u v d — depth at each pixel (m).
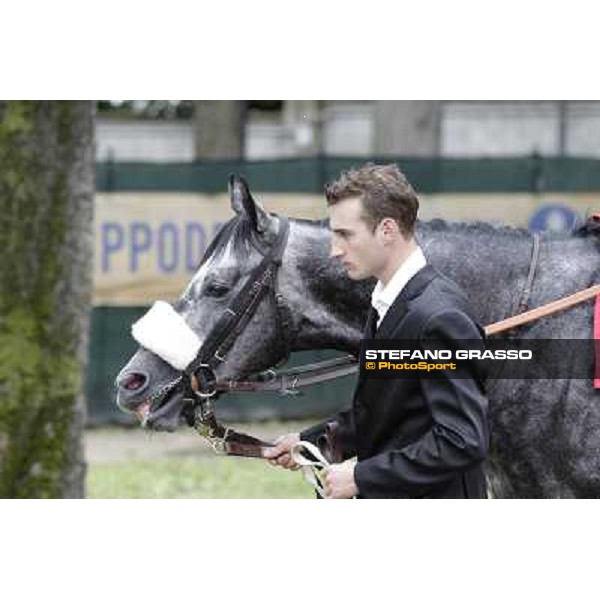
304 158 21.19
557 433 8.88
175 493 15.94
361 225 7.21
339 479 7.14
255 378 9.22
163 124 30.75
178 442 21.03
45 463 11.12
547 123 30.12
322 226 9.23
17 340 11.06
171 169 21.31
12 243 11.05
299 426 21.36
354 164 21.19
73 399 11.26
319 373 9.32
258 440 9.04
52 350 11.16
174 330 8.99
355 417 7.43
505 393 8.90
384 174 7.24
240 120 26.09
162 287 21.41
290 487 16.70
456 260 9.08
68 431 11.23
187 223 21.34
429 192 21.17
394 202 7.19
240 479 17.31
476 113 30.27
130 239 21.34
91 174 11.33
